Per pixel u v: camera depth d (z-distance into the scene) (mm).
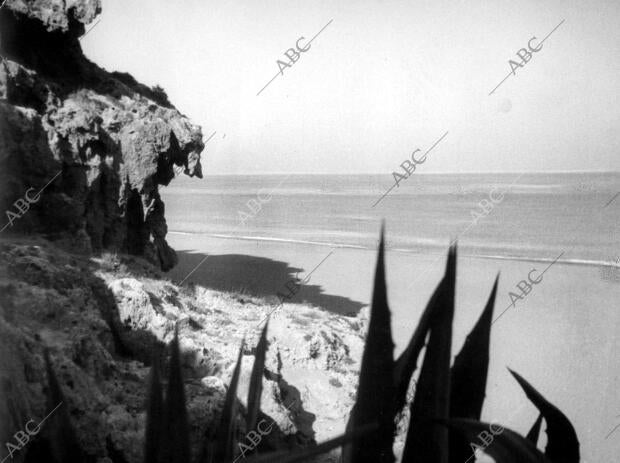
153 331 9906
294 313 14750
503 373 10148
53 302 8016
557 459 2381
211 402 7684
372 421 2227
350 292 18562
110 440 7055
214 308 13766
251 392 2850
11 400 4633
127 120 14891
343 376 11562
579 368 9992
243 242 29406
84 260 11875
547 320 12742
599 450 8195
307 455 2131
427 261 18469
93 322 8875
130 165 14836
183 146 16016
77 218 12734
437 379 2295
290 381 11008
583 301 14023
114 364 8586
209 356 9680
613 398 9133
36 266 9031
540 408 2410
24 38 14195
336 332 13398
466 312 13227
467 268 17484
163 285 13281
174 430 2652
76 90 14789
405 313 13000
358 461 2252
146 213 15414
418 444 2293
